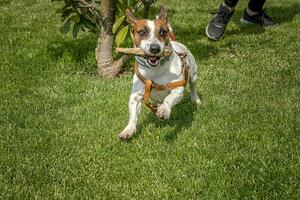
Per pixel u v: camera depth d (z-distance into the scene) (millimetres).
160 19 2518
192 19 4535
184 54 2535
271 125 2670
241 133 2605
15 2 5074
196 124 2699
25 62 3436
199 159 2410
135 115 2479
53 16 4531
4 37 3902
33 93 3051
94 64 3426
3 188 2223
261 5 4332
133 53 2371
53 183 2270
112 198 2189
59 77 3252
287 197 2156
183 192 2213
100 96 3004
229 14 3941
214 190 2211
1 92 3027
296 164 2350
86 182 2277
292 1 5234
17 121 2748
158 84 2424
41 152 2484
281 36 3980
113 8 3174
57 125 2713
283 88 3082
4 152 2467
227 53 3693
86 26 3287
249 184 2236
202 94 3035
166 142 2559
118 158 2441
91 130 2656
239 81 3191
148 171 2350
